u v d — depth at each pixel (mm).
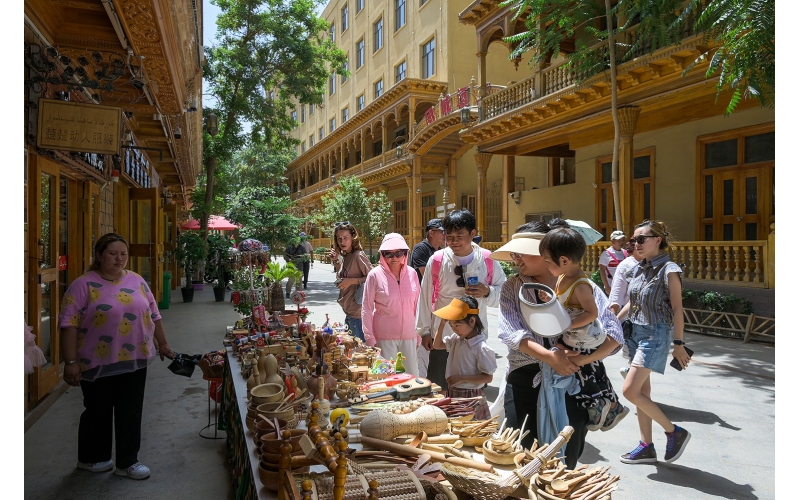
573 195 15703
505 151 16797
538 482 1811
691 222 12156
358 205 23859
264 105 19078
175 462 3891
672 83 9938
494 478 1859
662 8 9391
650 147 13219
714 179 11703
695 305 9602
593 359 2361
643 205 13438
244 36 19250
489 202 24188
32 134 4535
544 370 2475
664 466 3871
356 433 2465
